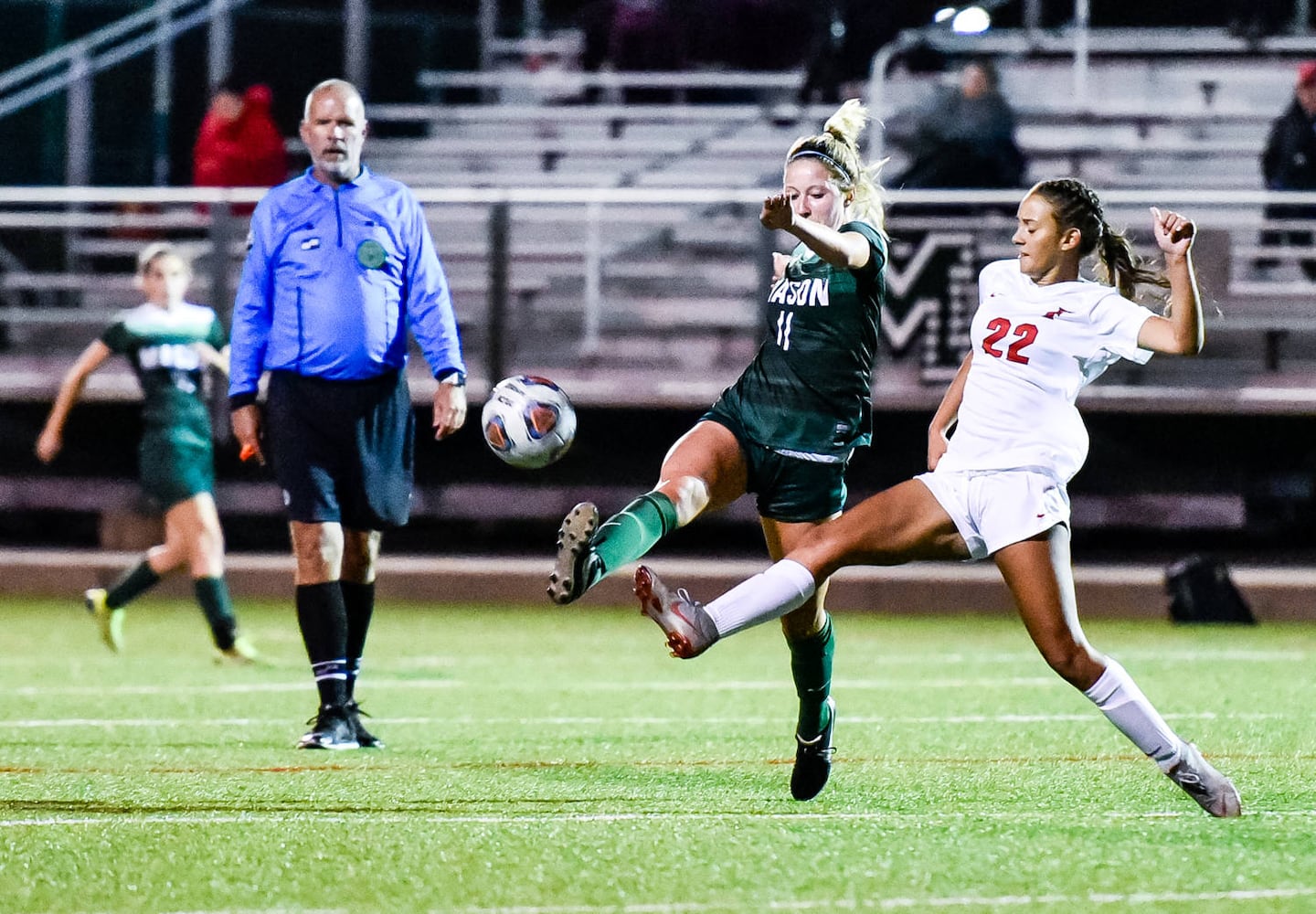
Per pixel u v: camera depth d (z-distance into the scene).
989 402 18.64
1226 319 54.22
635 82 71.75
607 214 61.75
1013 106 68.88
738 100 72.06
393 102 74.81
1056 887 16.33
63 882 16.52
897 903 15.70
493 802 20.89
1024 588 18.42
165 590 50.88
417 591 50.50
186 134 70.19
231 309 54.50
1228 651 39.47
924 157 55.22
